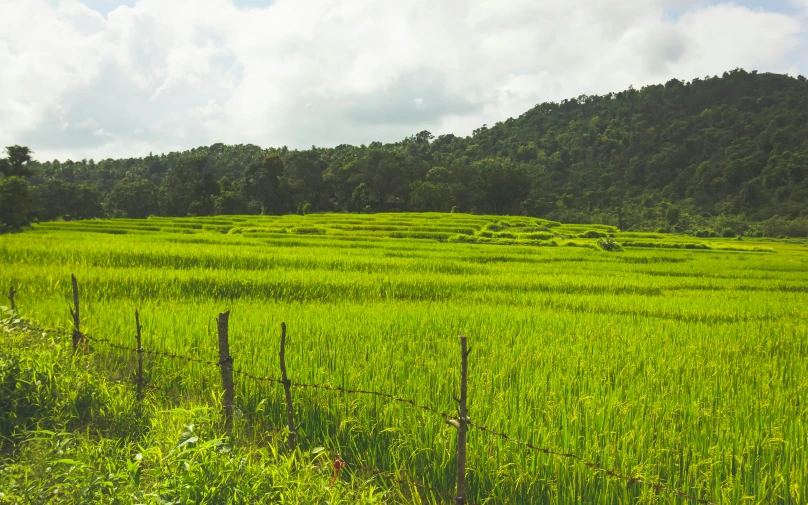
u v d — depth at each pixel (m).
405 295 16.22
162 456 4.24
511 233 52.03
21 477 4.27
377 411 6.04
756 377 7.78
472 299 15.64
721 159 151.38
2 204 54.09
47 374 6.31
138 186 109.75
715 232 99.56
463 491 4.19
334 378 6.74
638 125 189.50
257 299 13.92
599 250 39.81
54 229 58.81
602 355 8.38
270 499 4.03
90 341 8.31
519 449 5.14
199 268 18.94
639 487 4.80
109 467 4.29
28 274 14.76
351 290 16.02
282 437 5.61
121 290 14.02
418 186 109.50
